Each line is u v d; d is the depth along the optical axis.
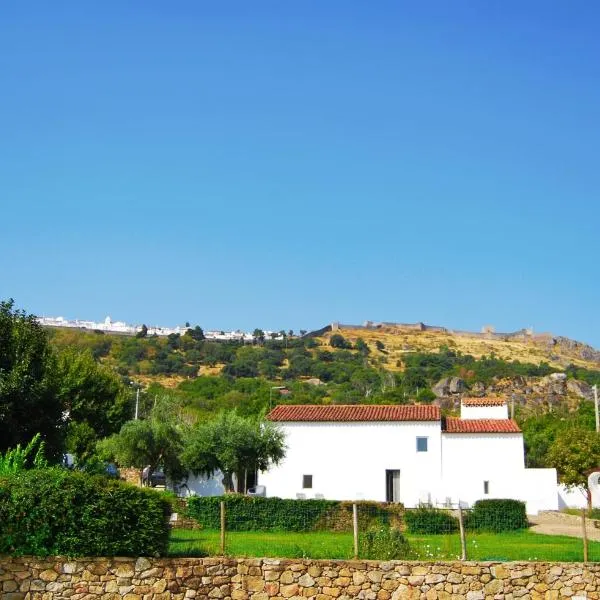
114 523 21.45
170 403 63.88
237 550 24.38
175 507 38.72
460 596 22.98
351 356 193.62
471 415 63.66
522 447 56.59
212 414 80.25
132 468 55.84
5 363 33.88
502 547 29.52
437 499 56.06
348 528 37.75
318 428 57.53
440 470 56.47
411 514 37.44
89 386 59.06
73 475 21.92
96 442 53.59
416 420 57.12
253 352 185.88
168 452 53.41
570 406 149.00
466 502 54.81
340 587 22.56
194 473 52.09
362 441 57.09
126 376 150.50
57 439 34.31
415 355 194.62
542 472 56.22
